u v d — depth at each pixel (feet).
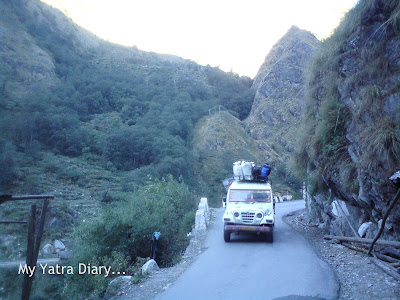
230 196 43.14
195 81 282.36
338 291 21.20
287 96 202.39
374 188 29.32
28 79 175.11
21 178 88.48
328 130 37.29
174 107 198.70
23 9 260.21
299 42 214.28
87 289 31.24
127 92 217.77
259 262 30.19
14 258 47.39
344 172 34.53
